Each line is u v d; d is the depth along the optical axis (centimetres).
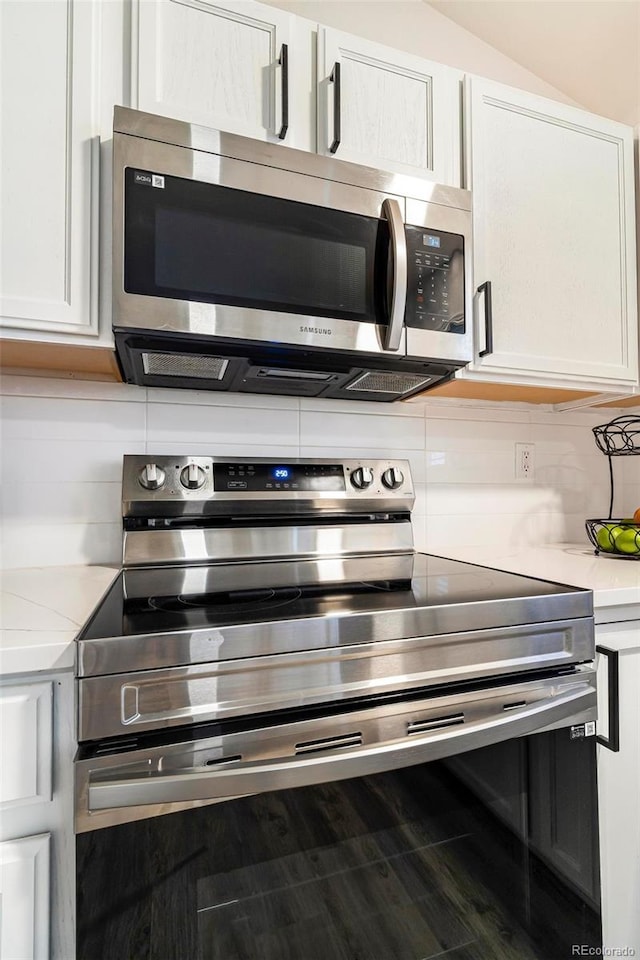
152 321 87
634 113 156
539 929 79
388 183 104
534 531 158
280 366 107
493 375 121
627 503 168
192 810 61
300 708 67
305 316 96
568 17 142
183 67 94
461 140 117
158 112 91
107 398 119
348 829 68
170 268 88
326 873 66
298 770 63
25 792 61
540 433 161
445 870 73
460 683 76
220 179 91
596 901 85
